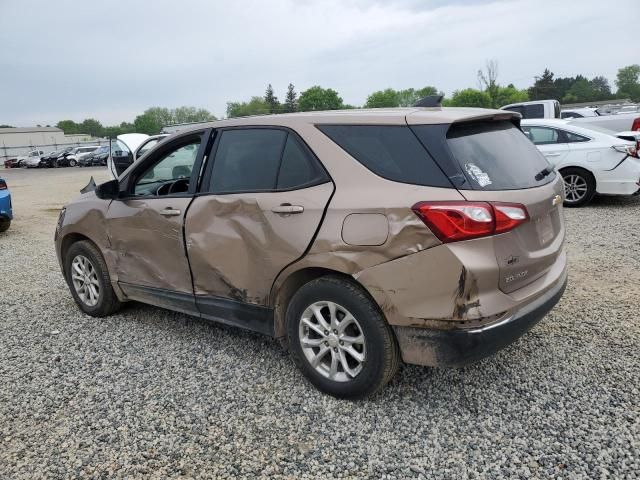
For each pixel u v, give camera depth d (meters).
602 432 2.77
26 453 2.87
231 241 3.50
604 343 3.77
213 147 3.77
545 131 9.22
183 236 3.79
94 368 3.85
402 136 2.95
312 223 3.08
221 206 3.55
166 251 3.98
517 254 2.83
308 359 3.30
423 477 2.54
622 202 9.30
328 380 3.24
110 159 11.05
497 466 2.57
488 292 2.72
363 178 2.98
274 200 3.27
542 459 2.60
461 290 2.67
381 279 2.86
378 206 2.85
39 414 3.25
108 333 4.50
